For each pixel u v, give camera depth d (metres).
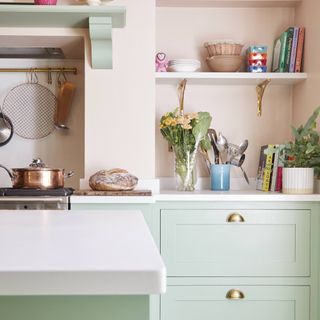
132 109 2.54
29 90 2.94
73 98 2.96
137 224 1.07
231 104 2.94
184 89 2.83
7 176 2.92
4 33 2.49
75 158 2.95
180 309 2.32
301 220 2.34
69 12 2.30
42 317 0.61
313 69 2.57
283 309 2.34
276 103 2.96
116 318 0.62
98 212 1.34
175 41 2.93
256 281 2.33
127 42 2.54
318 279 2.34
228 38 2.94
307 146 2.31
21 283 0.57
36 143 2.94
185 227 2.33
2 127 2.89
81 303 0.62
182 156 2.62
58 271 0.57
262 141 2.95
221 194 2.34
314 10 2.56
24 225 1.04
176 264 2.32
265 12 2.95
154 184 2.53
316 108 2.53
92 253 0.69
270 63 2.94
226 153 2.77
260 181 2.75
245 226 2.34
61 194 2.21
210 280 2.33
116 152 2.54
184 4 2.87
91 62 2.52
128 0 2.54
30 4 2.40
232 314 2.33
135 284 0.58
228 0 2.82
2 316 0.61
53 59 2.95
